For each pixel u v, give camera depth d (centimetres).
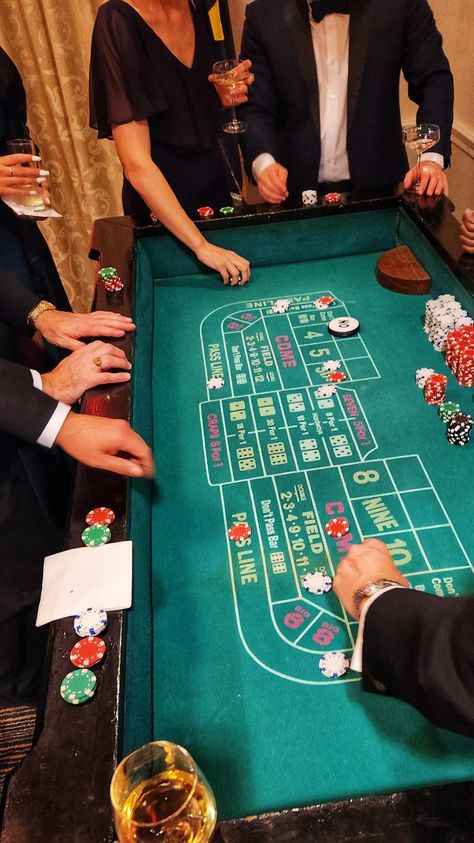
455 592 131
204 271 257
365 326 216
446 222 224
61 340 193
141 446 149
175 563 145
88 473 147
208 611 134
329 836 87
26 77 371
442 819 87
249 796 104
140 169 241
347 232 252
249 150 286
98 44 234
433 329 200
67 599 120
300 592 135
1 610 192
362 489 157
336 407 184
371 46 267
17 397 153
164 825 81
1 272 203
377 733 110
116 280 215
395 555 140
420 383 188
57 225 419
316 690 118
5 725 224
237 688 120
